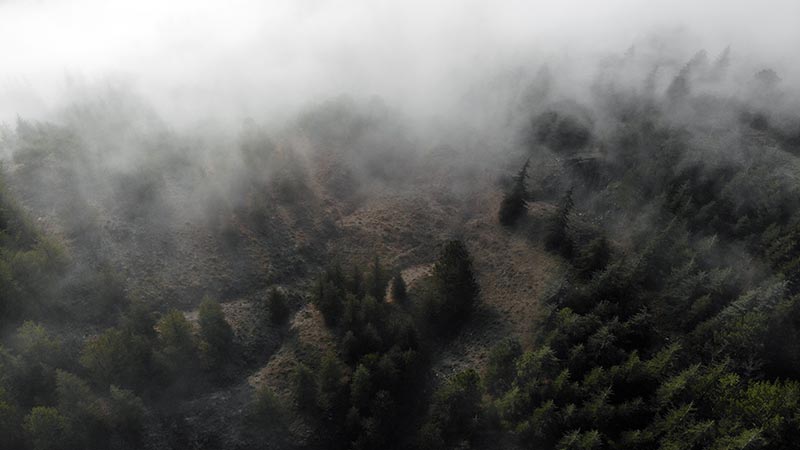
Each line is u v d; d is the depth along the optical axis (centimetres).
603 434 4806
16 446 4719
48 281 6175
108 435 5159
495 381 5772
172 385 5797
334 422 5784
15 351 5409
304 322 6981
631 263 6444
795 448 4278
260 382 6216
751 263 6388
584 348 5419
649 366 5059
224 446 5600
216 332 6184
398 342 6209
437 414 5653
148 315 5956
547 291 6650
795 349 5125
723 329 5284
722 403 4666
